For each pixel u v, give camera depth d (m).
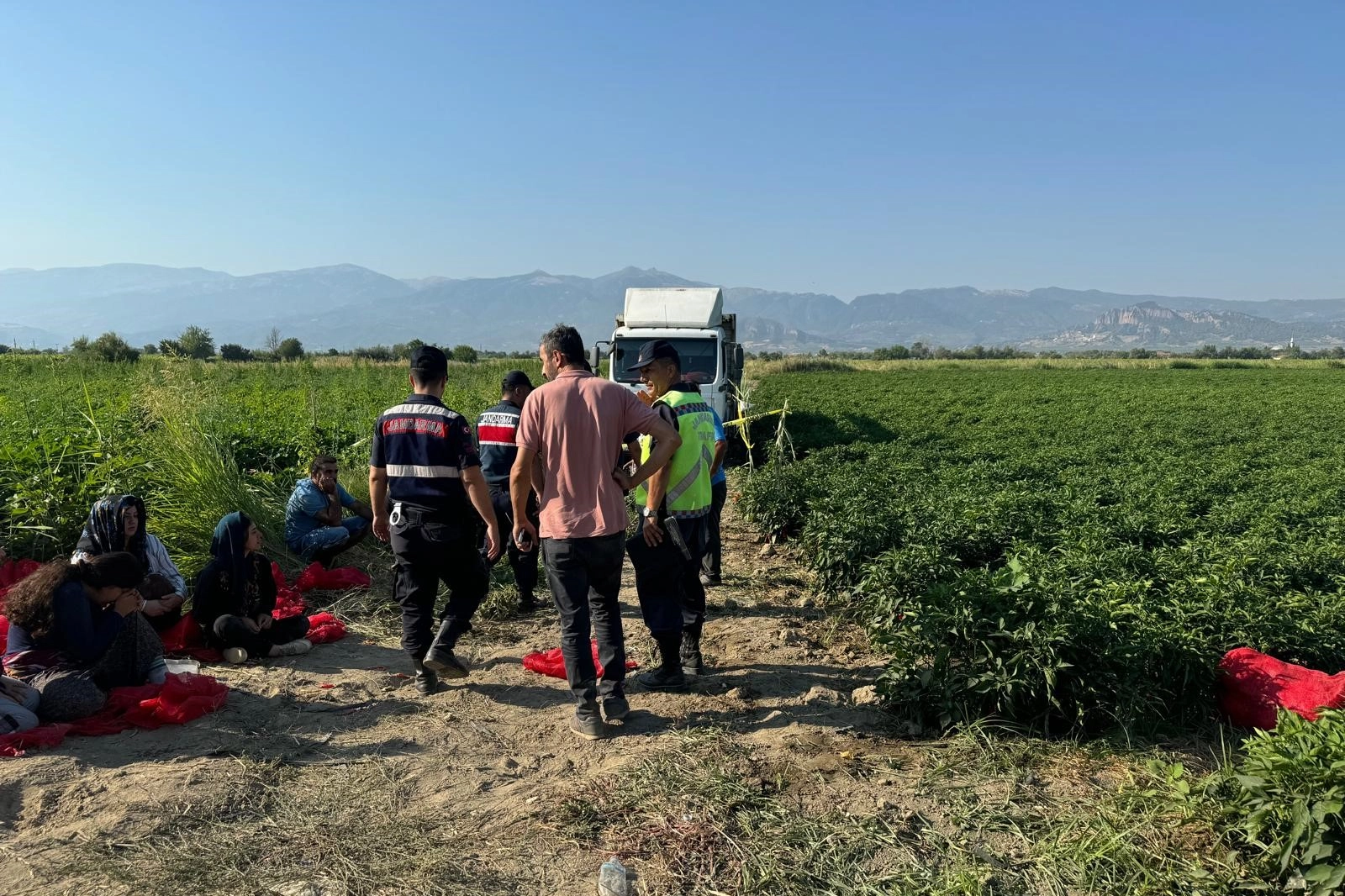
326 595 7.68
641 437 5.73
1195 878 3.40
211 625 6.07
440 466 5.32
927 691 4.91
